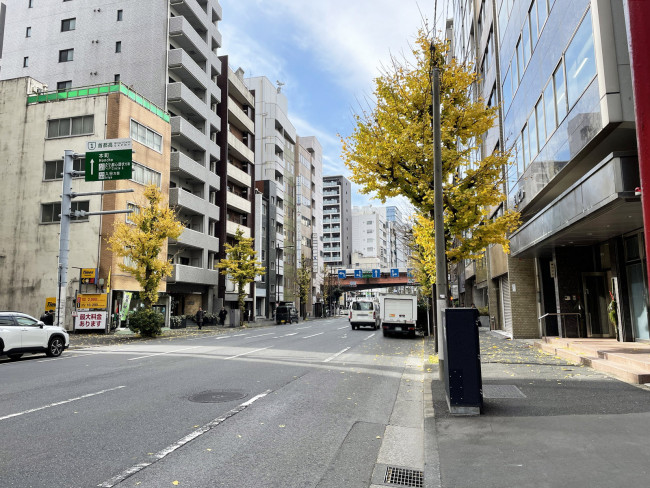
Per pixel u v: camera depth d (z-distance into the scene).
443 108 12.28
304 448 5.35
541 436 5.29
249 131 54.09
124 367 11.88
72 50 40.12
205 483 4.25
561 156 12.77
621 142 10.37
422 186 12.00
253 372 10.99
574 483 3.89
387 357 14.74
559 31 12.66
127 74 38.25
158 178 32.91
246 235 51.72
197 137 39.88
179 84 37.47
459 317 6.69
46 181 29.69
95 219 28.39
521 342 18.17
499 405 6.92
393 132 12.52
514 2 18.53
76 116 29.80
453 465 4.51
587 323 16.16
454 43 40.88
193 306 41.84
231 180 49.34
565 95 12.27
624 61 9.32
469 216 12.14
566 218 11.85
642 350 10.98
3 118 31.12
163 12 38.34
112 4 39.69
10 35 41.84
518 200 18.61
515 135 18.98
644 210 2.03
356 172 12.69
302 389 8.94
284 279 68.06
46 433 5.80
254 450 5.24
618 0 9.48
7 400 7.76
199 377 10.20
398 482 4.40
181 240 36.12
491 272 26.44
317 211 89.44
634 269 13.16
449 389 6.57
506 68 20.47
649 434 5.17
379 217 150.38
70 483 4.20
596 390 7.77
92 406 7.31
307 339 22.58
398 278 83.00
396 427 6.39
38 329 14.55
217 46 46.03
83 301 26.66
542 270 18.88
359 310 33.09
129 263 29.47
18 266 29.36
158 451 5.13
